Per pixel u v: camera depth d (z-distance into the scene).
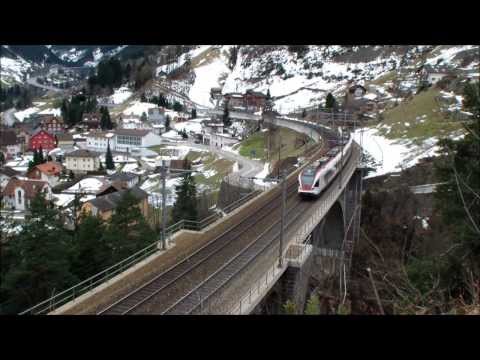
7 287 28.84
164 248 24.09
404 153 63.16
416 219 46.38
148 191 81.50
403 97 99.94
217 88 199.38
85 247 34.38
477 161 24.80
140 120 155.38
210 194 69.06
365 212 51.03
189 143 125.88
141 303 17.75
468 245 20.94
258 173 72.50
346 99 112.69
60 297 29.38
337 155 46.78
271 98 167.25
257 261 22.59
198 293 18.77
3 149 124.25
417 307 10.90
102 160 110.75
